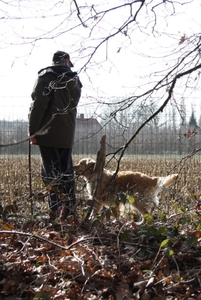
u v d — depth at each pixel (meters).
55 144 5.74
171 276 3.44
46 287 3.31
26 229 4.91
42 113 5.61
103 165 5.34
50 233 4.62
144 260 3.92
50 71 5.61
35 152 12.13
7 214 5.59
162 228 4.18
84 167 7.20
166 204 6.55
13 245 4.35
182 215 4.89
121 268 3.69
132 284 3.44
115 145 10.11
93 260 3.78
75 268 3.58
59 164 5.82
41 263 3.81
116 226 5.12
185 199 6.39
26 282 3.51
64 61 5.81
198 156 8.84
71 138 5.92
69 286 3.36
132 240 4.32
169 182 7.12
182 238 4.34
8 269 3.65
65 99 5.77
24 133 10.22
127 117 5.77
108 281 3.46
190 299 3.16
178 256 3.89
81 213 5.61
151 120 4.86
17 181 8.70
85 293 3.28
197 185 7.04
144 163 9.88
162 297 3.23
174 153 9.38
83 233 4.69
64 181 5.20
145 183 7.27
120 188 6.46
